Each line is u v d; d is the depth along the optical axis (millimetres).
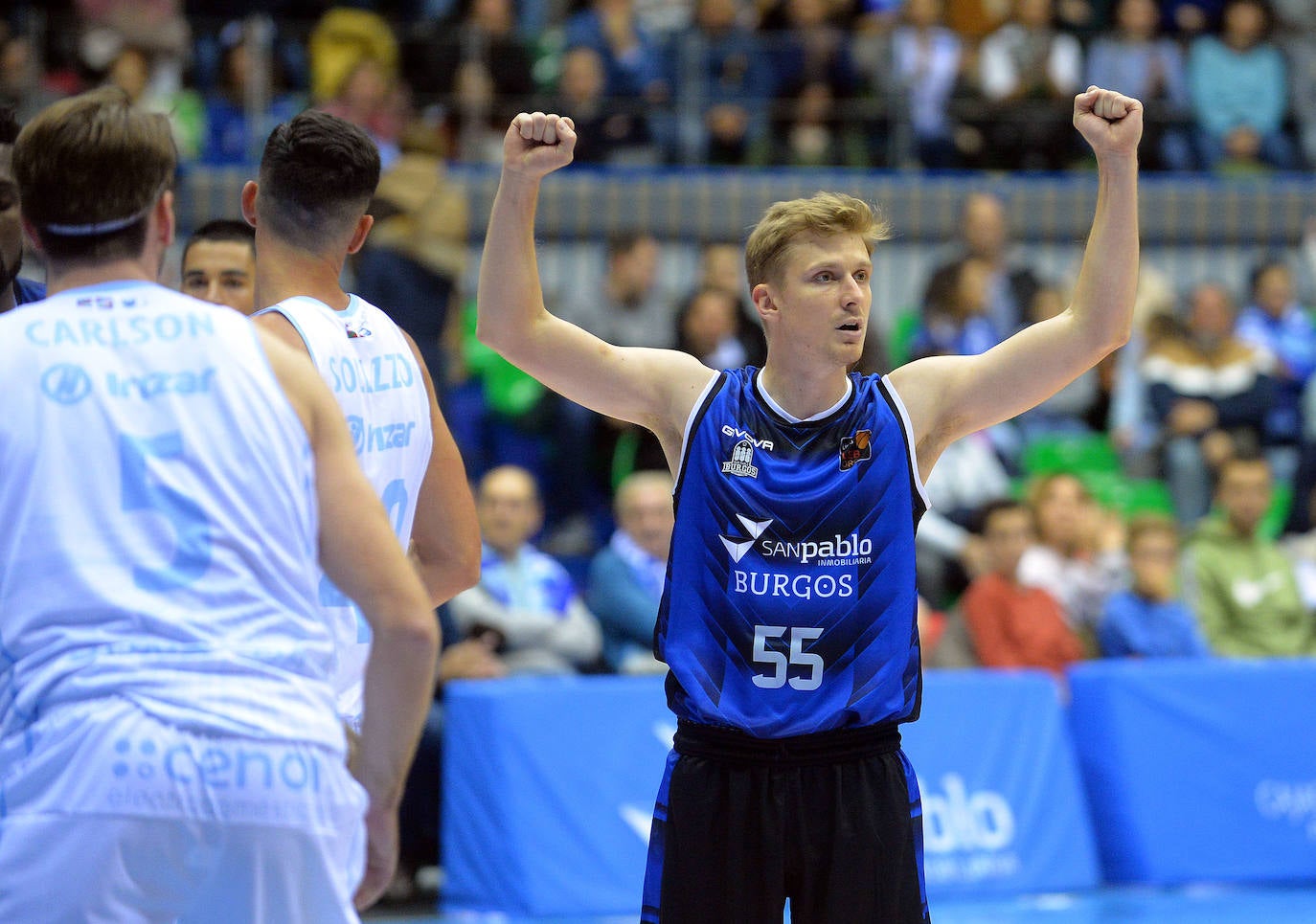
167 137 4793
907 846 6098
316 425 4668
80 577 4328
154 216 4781
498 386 17078
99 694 4258
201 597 4363
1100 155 6055
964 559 14906
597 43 20547
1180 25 22797
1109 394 19297
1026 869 12055
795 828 6027
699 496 6168
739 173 20359
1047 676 12609
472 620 12266
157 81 18766
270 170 5738
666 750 11641
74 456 4418
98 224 4637
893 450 6145
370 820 4758
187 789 4238
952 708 12188
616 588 12695
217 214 18312
